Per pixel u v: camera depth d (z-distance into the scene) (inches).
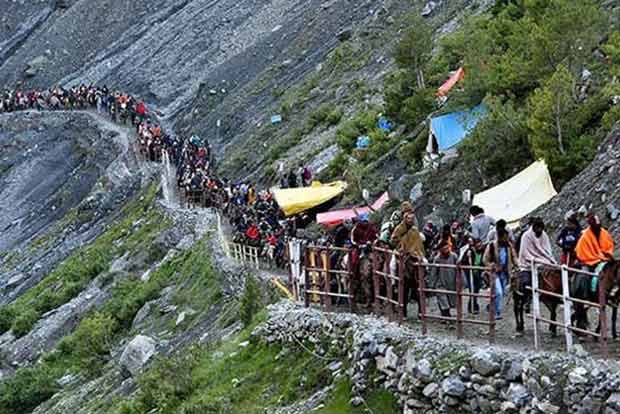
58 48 4783.5
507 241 822.5
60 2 5226.4
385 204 1509.6
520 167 1348.4
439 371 708.0
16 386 1621.6
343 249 937.5
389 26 2984.7
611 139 1161.4
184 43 4232.3
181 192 2391.7
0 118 3895.2
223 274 1518.2
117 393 1306.6
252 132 2947.8
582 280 706.2
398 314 835.4
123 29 4739.2
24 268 2662.4
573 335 709.9
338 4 3609.7
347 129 2140.7
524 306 796.0
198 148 2768.2
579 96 1376.7
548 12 1542.8
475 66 1600.6
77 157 3545.8
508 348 706.8
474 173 1402.6
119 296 1867.6
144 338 1396.4
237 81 3602.4
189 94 3909.9
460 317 754.8
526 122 1336.1
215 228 1882.4
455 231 1028.5
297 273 1112.8
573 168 1242.0
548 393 631.2
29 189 3513.8
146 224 2294.5
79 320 1902.1
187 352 1183.6
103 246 2335.1
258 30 3991.1
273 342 994.7
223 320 1302.9
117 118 3560.5
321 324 912.9
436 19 2719.0
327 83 2864.2
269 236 1536.7
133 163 2940.5
